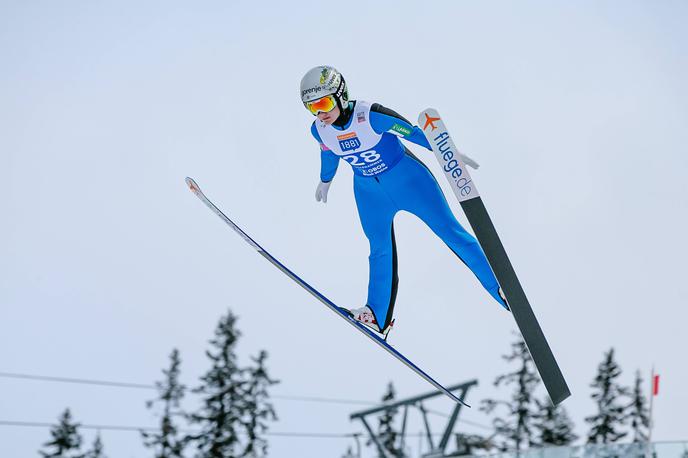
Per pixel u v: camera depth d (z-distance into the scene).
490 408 80.38
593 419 81.38
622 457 27.94
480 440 56.25
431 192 13.70
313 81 12.78
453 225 13.71
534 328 12.83
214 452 72.12
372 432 46.44
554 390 12.73
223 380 75.56
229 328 77.62
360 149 13.44
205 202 14.49
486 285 13.67
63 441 70.31
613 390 81.62
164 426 73.38
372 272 14.10
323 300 13.73
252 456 72.75
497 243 12.87
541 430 79.19
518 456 30.98
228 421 73.50
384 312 13.93
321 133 13.61
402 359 14.04
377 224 14.12
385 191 13.83
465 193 12.93
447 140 12.95
